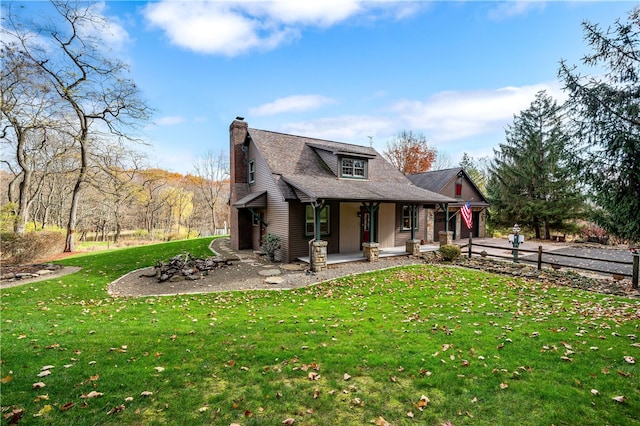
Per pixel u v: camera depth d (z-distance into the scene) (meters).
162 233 34.66
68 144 20.16
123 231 35.91
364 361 4.19
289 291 8.56
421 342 4.86
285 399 3.31
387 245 16.05
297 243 12.75
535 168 22.50
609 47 7.08
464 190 22.83
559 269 10.28
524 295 7.73
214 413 3.05
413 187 16.50
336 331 5.43
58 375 3.75
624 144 6.61
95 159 18.83
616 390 3.39
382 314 6.46
